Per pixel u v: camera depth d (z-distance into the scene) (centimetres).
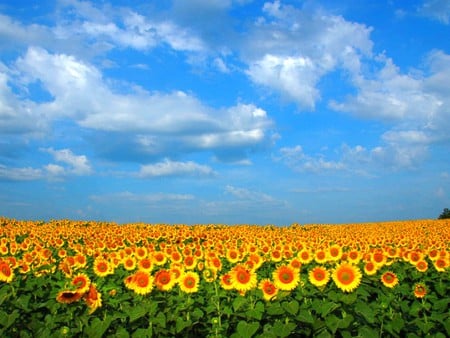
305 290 948
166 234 2702
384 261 1298
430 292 1239
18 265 1127
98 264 1123
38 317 919
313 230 3838
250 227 3841
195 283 973
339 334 883
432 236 2739
